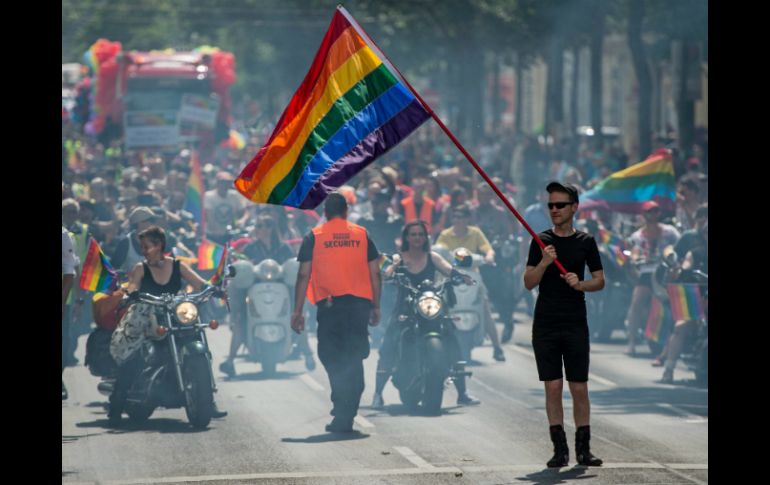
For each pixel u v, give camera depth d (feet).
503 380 96.53
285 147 70.44
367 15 310.86
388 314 111.14
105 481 60.34
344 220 76.38
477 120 287.48
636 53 184.96
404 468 63.52
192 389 76.28
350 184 147.13
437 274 102.47
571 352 63.98
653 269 111.24
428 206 127.44
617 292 121.90
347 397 74.59
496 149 263.90
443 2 255.29
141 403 77.00
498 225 126.31
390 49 316.19
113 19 407.23
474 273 102.53
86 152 233.14
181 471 62.90
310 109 70.33
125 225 117.39
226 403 85.87
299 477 61.26
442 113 386.32
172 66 269.44
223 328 132.46
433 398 81.00
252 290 99.55
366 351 75.20
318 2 343.87
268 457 66.64
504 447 69.51
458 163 185.78
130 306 78.07
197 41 408.26
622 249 119.65
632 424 77.36
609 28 232.53
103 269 82.17
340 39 70.08
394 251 116.98
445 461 65.46
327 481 60.29
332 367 74.90
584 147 247.91
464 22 255.50
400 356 82.12
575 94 292.20
